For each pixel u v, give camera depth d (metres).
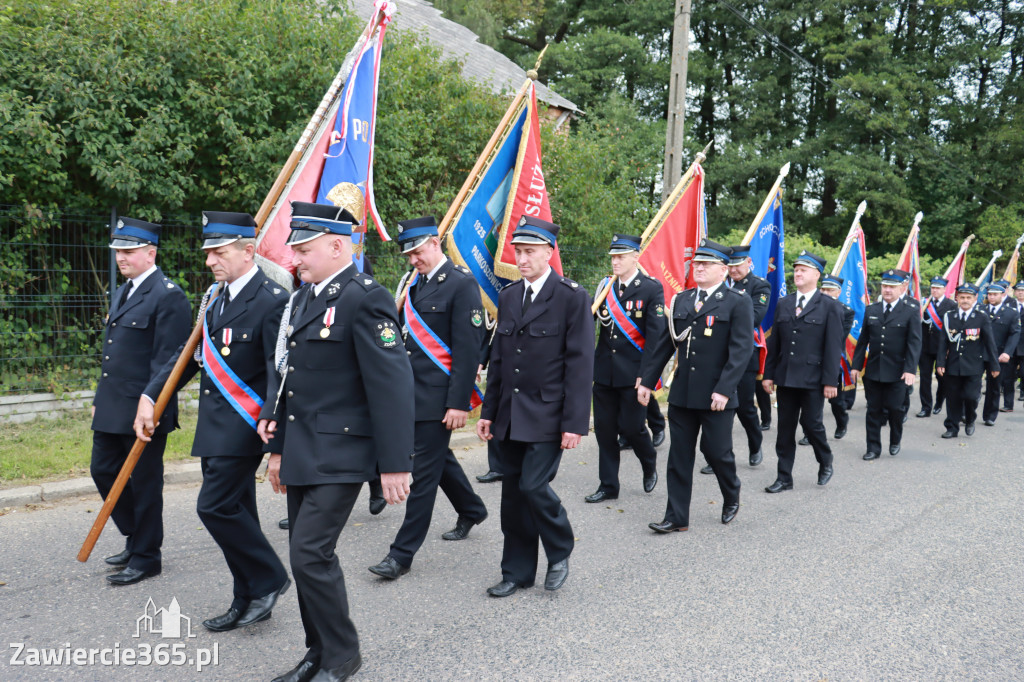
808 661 3.57
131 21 7.91
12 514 5.37
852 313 8.91
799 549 5.15
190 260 8.73
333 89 5.13
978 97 29.92
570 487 6.71
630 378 6.23
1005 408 12.73
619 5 30.95
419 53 10.54
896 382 8.40
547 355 4.25
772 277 9.76
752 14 28.97
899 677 3.44
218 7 8.35
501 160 6.36
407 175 10.02
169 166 8.05
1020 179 27.62
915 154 27.05
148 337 4.35
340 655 3.19
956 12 29.08
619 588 4.41
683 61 11.40
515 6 29.25
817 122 29.44
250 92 8.33
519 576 4.35
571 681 3.34
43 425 7.29
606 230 12.41
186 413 8.02
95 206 8.12
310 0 9.23
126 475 4.02
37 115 7.20
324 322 3.16
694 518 5.86
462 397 4.63
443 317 4.74
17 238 7.64
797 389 6.90
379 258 9.79
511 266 6.27
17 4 7.52
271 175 8.58
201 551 4.79
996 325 12.20
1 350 7.62
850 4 27.00
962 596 4.39
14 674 3.30
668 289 8.27
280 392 3.30
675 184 11.53
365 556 4.84
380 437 3.12
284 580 3.89
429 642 3.69
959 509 6.23
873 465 8.00
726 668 3.48
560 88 27.59
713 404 5.40
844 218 28.67
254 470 3.85
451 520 5.66
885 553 5.11
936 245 28.16
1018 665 3.57
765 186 29.47
